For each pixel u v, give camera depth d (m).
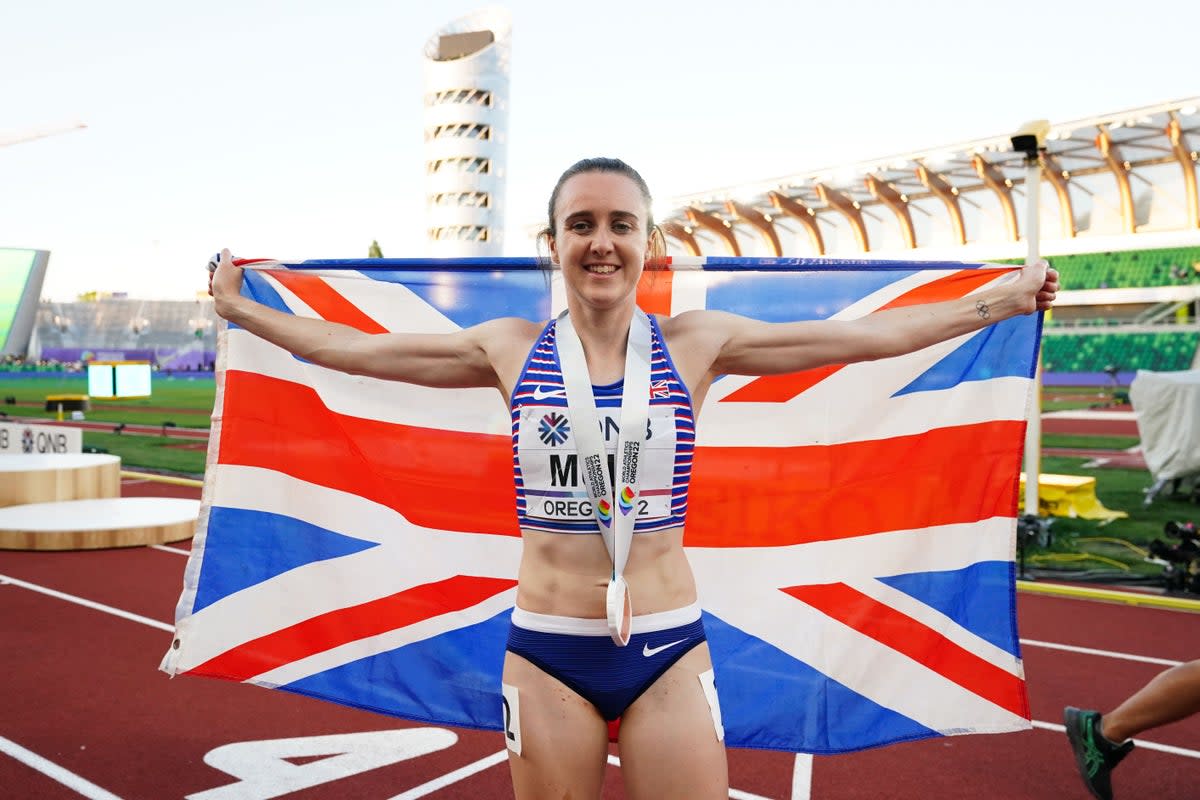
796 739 3.16
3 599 7.24
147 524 9.51
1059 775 4.09
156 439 22.77
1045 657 5.94
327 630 3.09
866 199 56.38
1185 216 52.44
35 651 5.87
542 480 2.05
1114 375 46.03
